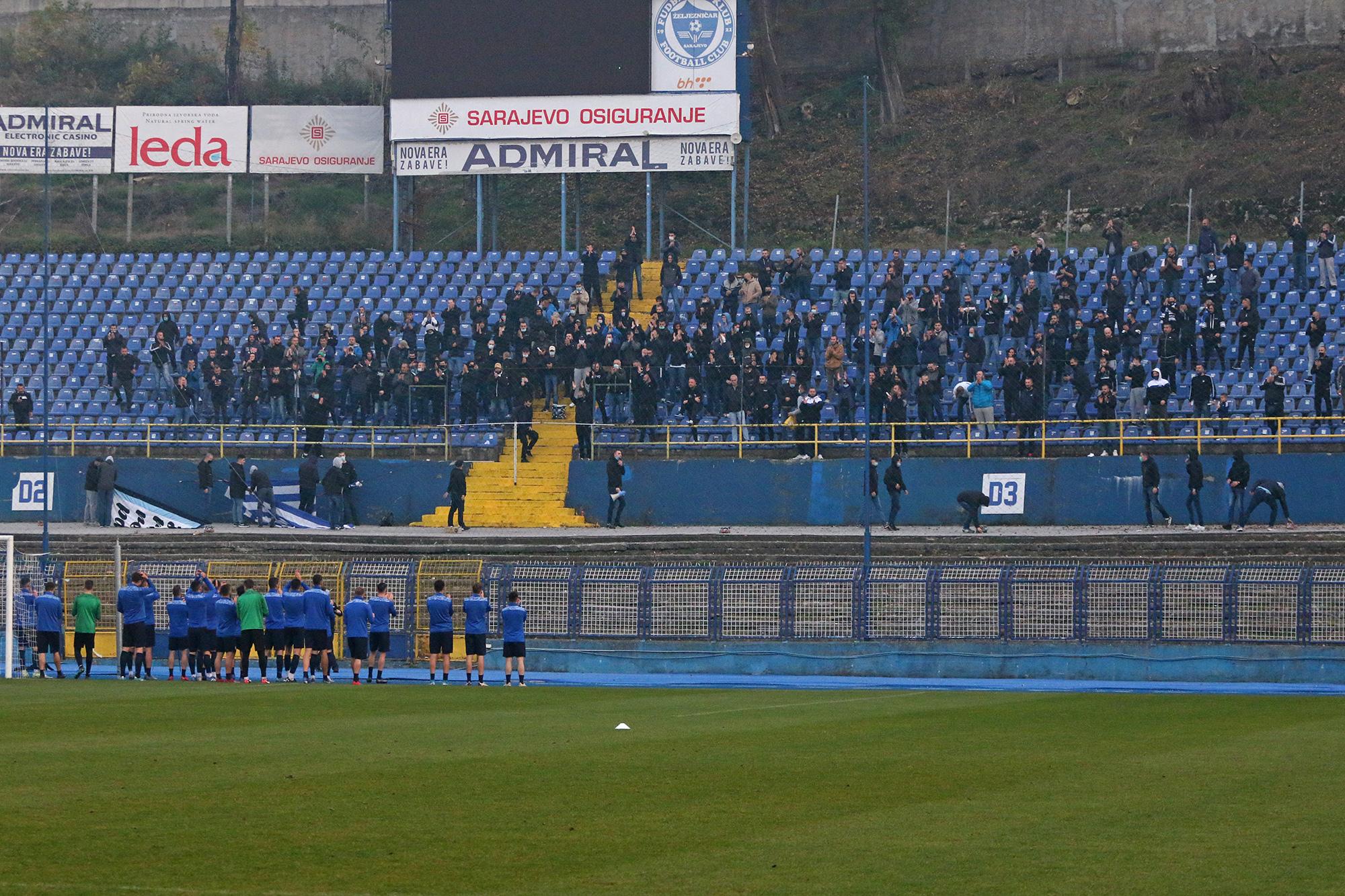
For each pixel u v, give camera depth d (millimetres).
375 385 186125
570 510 174000
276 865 45750
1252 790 59656
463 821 52750
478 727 80938
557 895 42344
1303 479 159125
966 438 173125
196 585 118062
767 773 63812
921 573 123062
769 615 124875
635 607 126875
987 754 70000
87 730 78250
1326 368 168125
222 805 55531
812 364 178875
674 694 105875
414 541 160000
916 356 181000
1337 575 115750
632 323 188750
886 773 63812
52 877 43938
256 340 190125
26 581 124312
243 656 115750
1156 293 195000
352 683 115562
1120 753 70562
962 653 121750
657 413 183250
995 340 182750
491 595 129500
